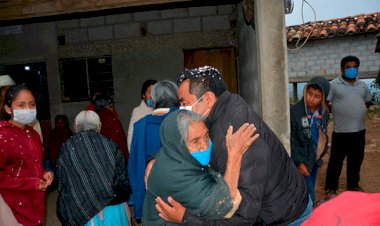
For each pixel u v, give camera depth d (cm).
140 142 288
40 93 830
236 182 151
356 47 1422
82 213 241
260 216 178
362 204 89
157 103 291
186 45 768
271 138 174
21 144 248
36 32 800
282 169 176
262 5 385
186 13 764
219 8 757
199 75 183
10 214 173
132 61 784
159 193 159
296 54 1504
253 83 542
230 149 152
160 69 779
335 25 1437
